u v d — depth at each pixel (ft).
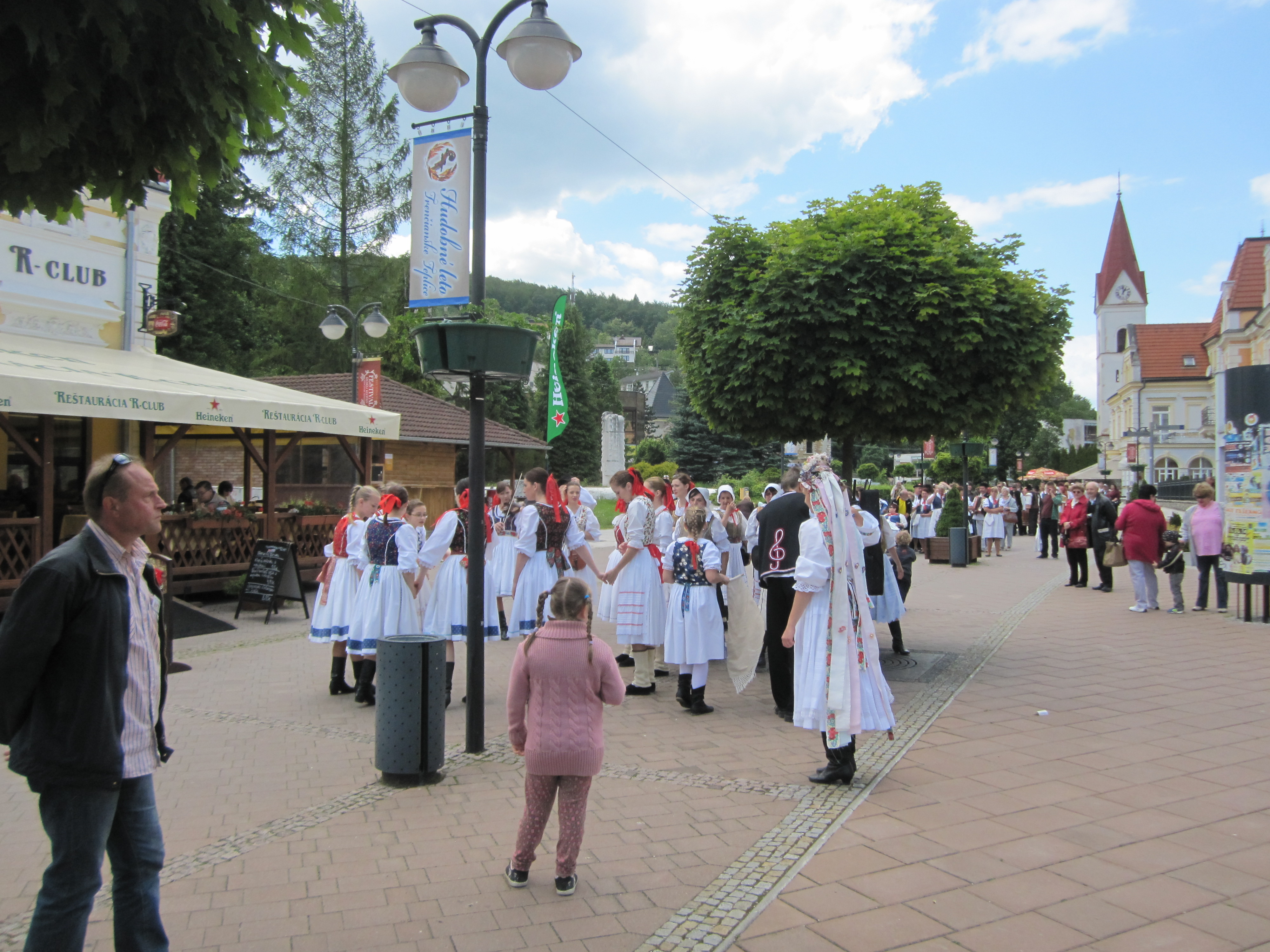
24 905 12.46
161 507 9.70
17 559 35.63
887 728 17.20
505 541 32.81
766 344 25.82
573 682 12.46
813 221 28.25
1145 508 40.29
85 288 43.98
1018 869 13.19
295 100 101.76
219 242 98.58
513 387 162.30
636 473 26.43
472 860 13.75
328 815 15.75
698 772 18.07
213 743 20.40
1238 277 151.84
